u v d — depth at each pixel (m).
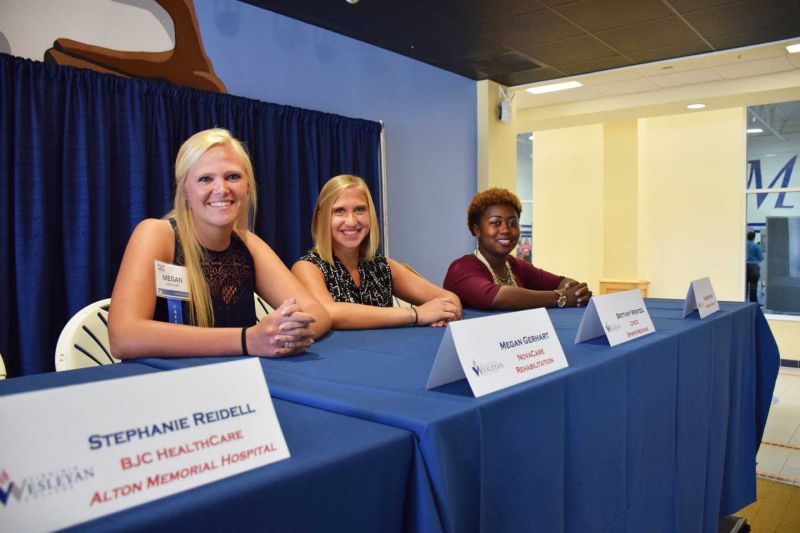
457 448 0.71
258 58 3.28
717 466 1.71
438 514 0.66
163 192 2.76
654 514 1.30
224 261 1.40
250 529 0.52
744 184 6.56
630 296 1.41
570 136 7.36
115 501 0.49
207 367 0.60
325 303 1.57
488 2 3.21
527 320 0.99
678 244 6.93
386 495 0.64
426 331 1.50
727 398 1.81
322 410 0.78
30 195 2.36
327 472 0.58
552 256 7.54
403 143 4.21
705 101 5.40
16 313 2.36
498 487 0.80
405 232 4.25
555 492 0.93
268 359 1.10
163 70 2.87
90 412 0.51
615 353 1.15
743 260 6.59
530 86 5.00
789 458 3.19
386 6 3.26
